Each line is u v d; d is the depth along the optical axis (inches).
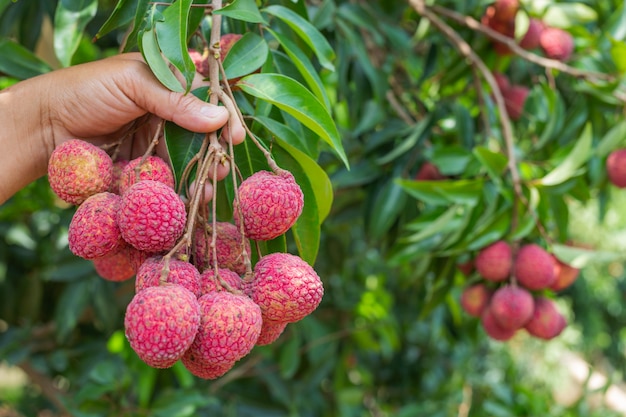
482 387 49.8
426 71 33.8
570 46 31.6
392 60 36.2
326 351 43.0
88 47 28.3
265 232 16.0
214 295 15.1
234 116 16.6
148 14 17.3
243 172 18.3
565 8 31.9
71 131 19.5
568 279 27.8
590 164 30.8
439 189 26.3
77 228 15.9
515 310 25.6
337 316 47.3
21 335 37.4
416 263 36.9
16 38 30.8
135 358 33.9
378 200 30.1
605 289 96.7
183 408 33.1
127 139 20.1
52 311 42.6
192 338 14.5
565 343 85.4
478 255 26.8
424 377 57.1
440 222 26.9
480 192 26.6
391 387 57.5
